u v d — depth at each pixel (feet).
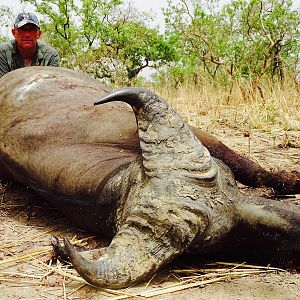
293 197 15.92
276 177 15.52
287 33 39.58
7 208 16.94
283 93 33.81
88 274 10.11
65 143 15.29
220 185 11.16
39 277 11.96
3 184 19.20
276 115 30.78
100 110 16.16
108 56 45.85
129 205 11.38
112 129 15.35
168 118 11.51
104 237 13.87
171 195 10.59
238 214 11.19
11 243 14.05
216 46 41.47
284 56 39.91
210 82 40.93
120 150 14.43
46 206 16.97
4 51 22.84
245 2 42.16
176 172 10.89
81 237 14.24
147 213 10.51
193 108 34.76
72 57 43.52
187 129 11.53
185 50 47.80
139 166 11.78
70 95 17.26
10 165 16.63
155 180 10.87
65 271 12.05
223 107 33.71
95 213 13.16
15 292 11.36
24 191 18.49
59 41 43.86
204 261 12.07
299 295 10.79
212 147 15.20
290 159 21.48
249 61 40.04
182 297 10.80
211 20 44.27
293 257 11.55
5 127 16.98
